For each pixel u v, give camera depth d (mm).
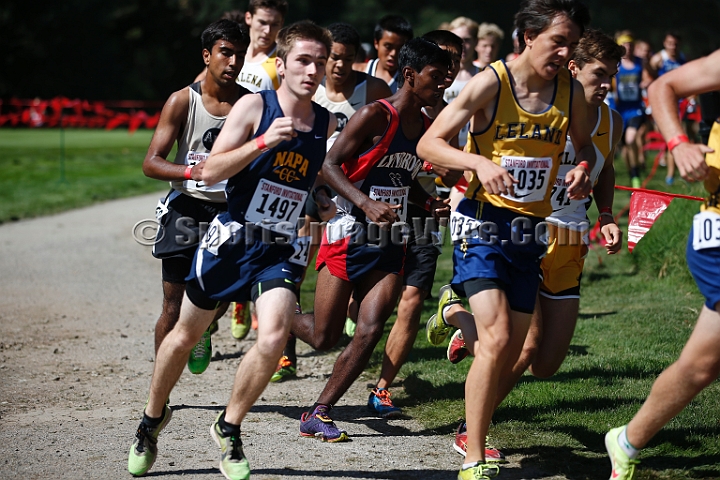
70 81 139000
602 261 27891
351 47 18188
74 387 16672
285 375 17328
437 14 124875
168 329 14617
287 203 11508
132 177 57906
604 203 13945
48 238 35031
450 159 11055
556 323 13312
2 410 15172
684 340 18656
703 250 10148
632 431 10664
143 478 11828
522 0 11078
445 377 16766
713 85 9812
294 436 13695
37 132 108938
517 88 11148
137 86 143625
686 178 9805
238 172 11320
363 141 13641
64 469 12172
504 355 11133
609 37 13055
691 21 129125
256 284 11320
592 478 11734
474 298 11312
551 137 11289
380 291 13859
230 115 11352
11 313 22984
